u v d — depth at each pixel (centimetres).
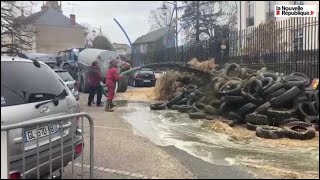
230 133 1066
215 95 1405
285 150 880
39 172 559
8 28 2052
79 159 753
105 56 2498
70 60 2723
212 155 828
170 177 650
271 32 1909
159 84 2005
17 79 586
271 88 1191
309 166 747
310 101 1189
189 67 1841
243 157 816
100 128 1118
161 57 3619
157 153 820
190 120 1315
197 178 649
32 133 556
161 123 1252
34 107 571
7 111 539
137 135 1024
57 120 566
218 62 2333
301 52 1700
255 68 1953
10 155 523
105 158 767
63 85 655
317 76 1590
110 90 1584
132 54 4497
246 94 1239
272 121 1136
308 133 986
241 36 2172
